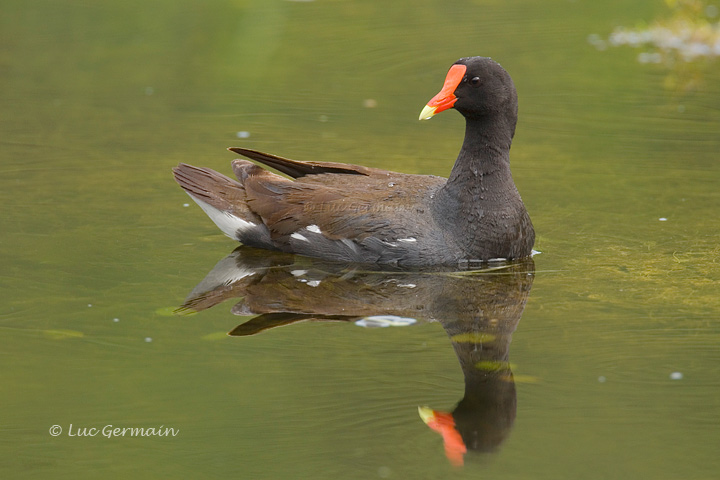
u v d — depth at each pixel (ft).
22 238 40.50
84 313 33.53
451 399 27.89
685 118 57.31
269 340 31.73
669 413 26.86
